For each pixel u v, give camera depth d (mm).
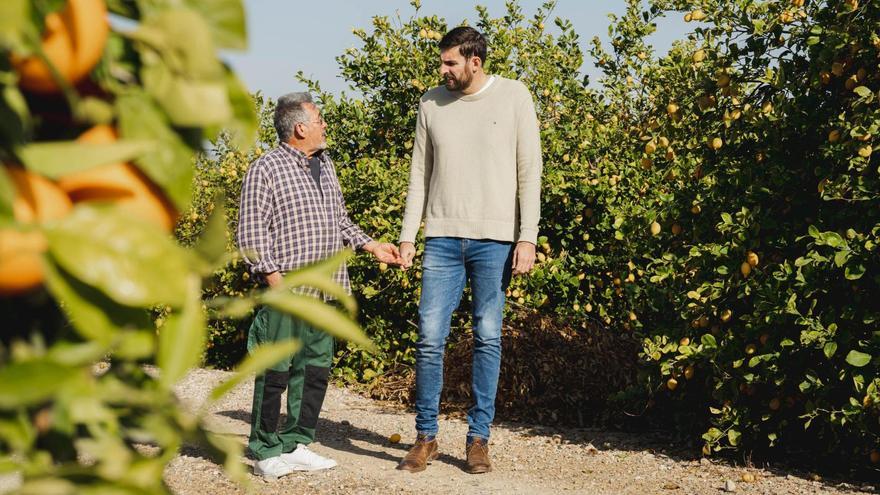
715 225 5379
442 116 5152
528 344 7199
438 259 5141
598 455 5668
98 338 844
